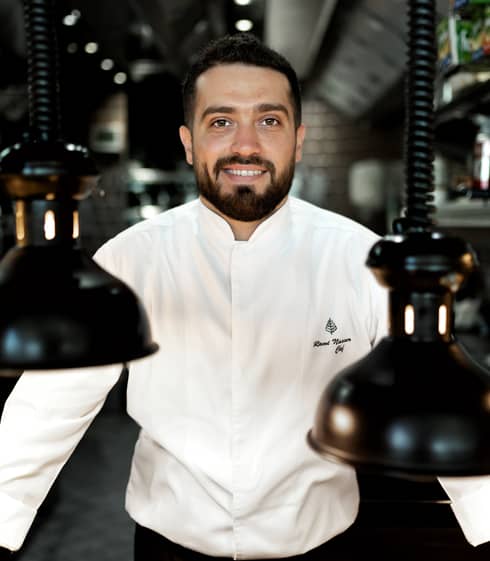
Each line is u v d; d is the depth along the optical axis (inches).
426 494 73.0
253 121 50.4
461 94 107.7
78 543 134.8
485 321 188.7
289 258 62.7
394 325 25.9
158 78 370.3
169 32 191.2
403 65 191.3
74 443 59.6
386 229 325.1
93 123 371.9
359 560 69.3
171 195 376.5
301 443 61.3
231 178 52.3
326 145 382.3
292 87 51.8
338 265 63.2
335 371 62.9
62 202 27.1
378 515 71.1
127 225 375.6
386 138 377.4
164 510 63.6
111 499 155.5
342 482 63.4
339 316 62.7
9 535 56.5
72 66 295.9
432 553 71.0
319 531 62.9
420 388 24.1
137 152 377.7
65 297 25.5
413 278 24.5
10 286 25.8
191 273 63.4
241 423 61.4
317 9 167.8
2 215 169.3
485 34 85.4
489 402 24.2
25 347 24.7
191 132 54.6
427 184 25.8
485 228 119.1
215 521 61.8
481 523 52.6
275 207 55.7
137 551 66.7
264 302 62.1
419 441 23.5
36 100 27.4
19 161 26.1
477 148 108.1
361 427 24.4
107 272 27.8
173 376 63.0
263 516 61.5
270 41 214.7
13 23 180.5
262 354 61.9
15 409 58.0
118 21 202.2
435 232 25.4
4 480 56.8
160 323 63.8
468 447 23.4
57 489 151.0
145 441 65.6
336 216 67.4
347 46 220.4
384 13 165.2
